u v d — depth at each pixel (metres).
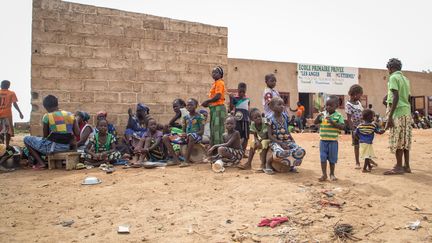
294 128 18.17
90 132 7.95
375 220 3.84
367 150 6.05
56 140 7.12
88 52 8.93
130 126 8.81
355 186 5.11
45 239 3.54
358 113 6.75
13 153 7.26
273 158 6.08
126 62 9.30
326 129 5.54
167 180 5.80
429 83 27.64
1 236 3.62
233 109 8.29
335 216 3.97
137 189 5.27
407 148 5.74
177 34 9.85
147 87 9.52
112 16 9.16
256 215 4.07
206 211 4.27
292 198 4.63
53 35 8.61
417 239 3.35
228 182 5.59
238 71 21.91
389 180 5.36
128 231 3.68
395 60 5.92
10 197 5.04
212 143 7.48
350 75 25.00
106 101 9.11
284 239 3.42
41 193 5.21
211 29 10.29
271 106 6.38
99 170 6.86
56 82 8.65
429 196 4.55
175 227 3.79
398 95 5.69
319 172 6.20
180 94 9.88
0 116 8.73
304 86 23.73
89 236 3.61
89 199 4.86
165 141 7.21
